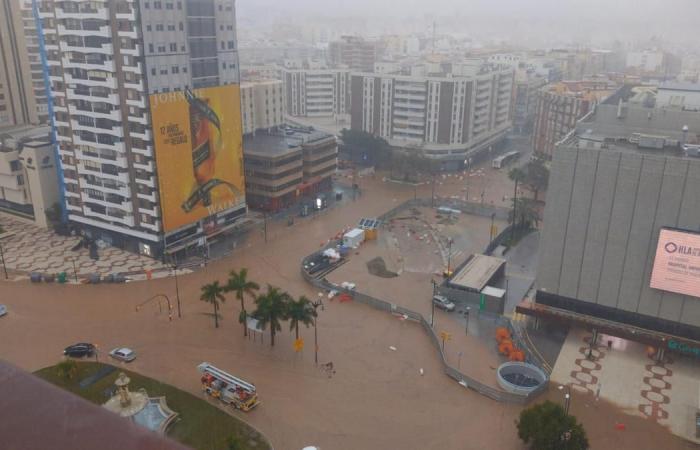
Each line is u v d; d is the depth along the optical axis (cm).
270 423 7738
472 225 16038
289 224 15600
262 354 9400
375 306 11125
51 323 10262
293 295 11531
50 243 14025
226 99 13900
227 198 14600
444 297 11356
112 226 13575
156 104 12025
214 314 10588
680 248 8712
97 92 12294
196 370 8912
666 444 7456
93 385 8456
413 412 8044
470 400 8331
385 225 15900
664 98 13100
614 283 9506
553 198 9594
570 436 6844
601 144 9750
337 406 8131
